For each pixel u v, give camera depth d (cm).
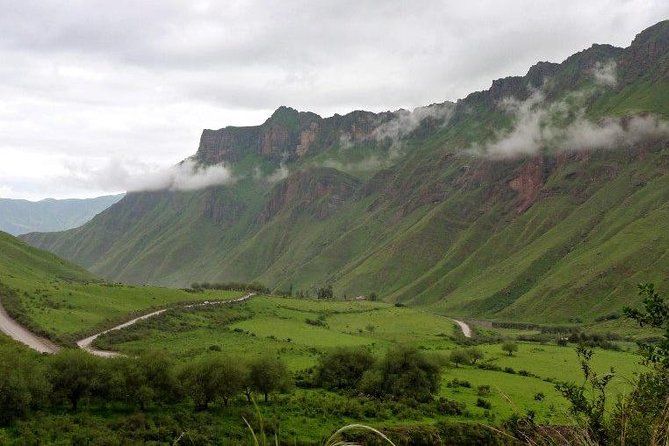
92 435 5384
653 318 1462
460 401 8638
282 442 5988
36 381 5972
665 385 1277
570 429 1288
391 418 7512
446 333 19425
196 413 6875
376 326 19750
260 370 7731
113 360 7100
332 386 9269
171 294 18788
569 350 15150
